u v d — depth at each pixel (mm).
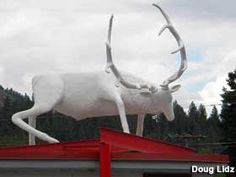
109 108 17672
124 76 17719
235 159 36281
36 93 17812
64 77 17875
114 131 16734
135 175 16953
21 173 16766
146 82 17781
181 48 17594
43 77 17875
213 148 44844
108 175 16000
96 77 17625
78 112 17891
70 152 16453
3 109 51438
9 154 16375
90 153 16453
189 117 52312
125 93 17594
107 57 17344
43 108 17594
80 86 17719
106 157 16047
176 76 17703
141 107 17750
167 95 17766
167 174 17016
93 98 17609
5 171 16734
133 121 19531
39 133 17375
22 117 17578
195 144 42406
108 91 17406
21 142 41938
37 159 16359
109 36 17359
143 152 16812
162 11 17703
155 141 17078
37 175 16781
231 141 40469
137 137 16906
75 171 16844
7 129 48000
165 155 16781
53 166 16391
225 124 41625
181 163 16906
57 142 16906
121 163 16516
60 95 17688
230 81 42250
